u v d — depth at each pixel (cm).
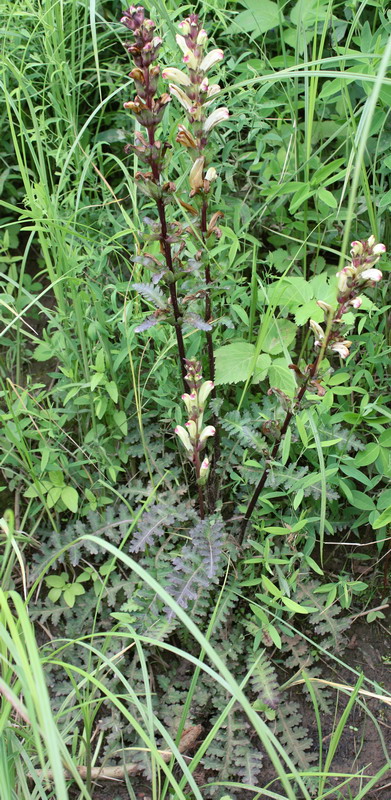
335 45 261
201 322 202
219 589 230
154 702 225
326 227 271
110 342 261
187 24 174
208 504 242
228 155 265
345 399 259
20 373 280
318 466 239
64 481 255
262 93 255
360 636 242
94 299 245
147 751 216
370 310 238
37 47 284
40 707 129
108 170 292
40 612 237
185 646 233
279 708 224
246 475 233
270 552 238
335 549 252
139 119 174
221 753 216
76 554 237
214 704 224
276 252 277
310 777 214
